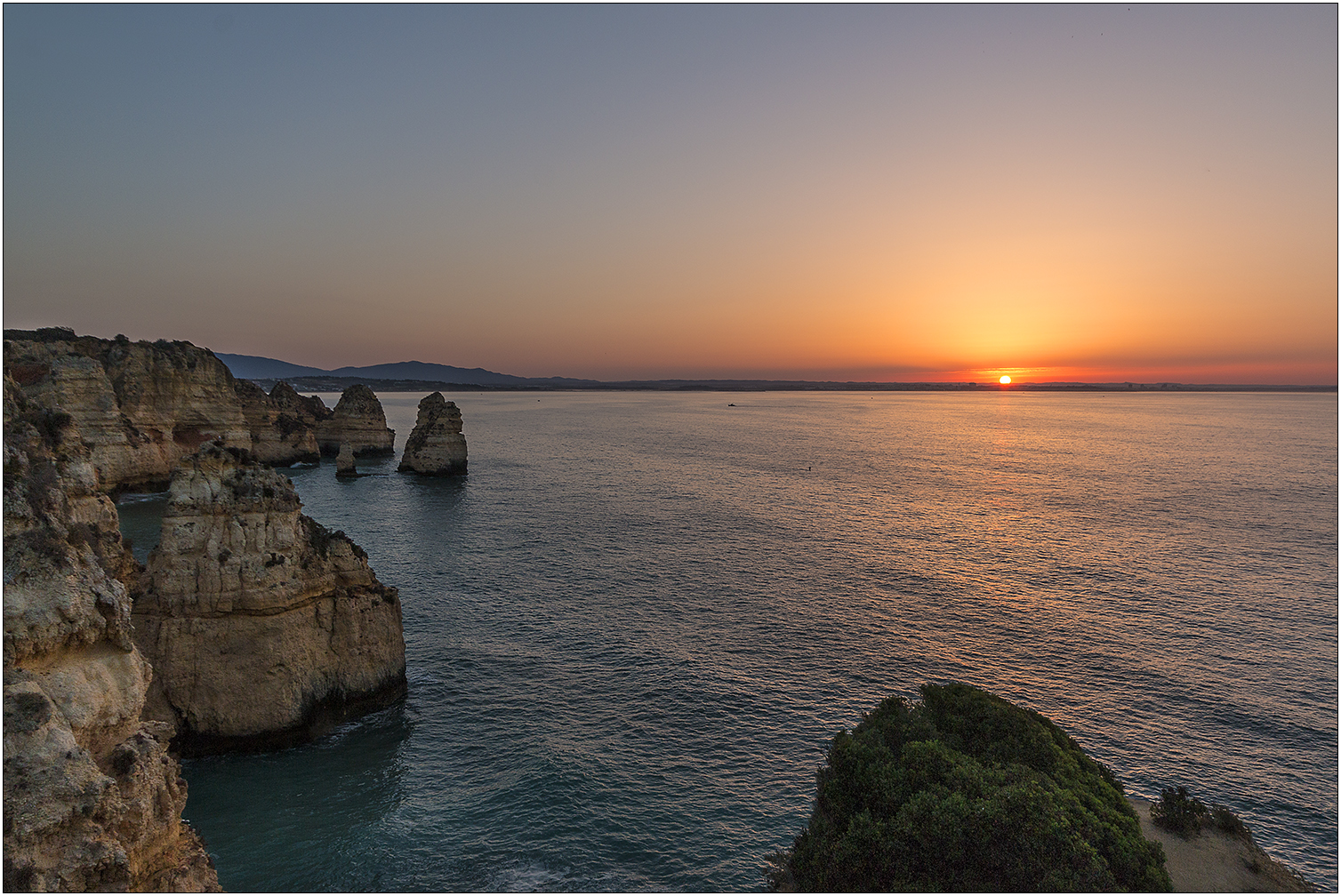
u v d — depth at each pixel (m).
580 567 64.50
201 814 29.64
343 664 37.34
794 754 35.00
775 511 91.12
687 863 27.39
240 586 33.97
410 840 28.39
